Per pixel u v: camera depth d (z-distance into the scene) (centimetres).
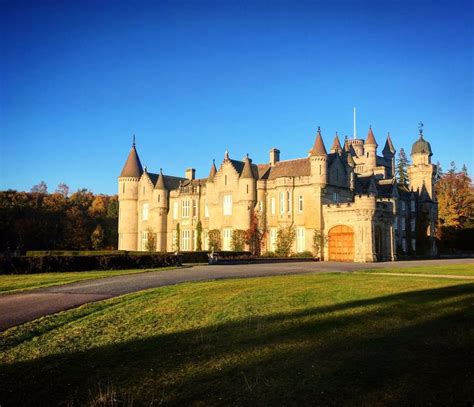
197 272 2969
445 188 8731
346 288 1978
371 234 4759
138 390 858
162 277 2577
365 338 1155
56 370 967
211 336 1198
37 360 1031
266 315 1427
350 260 4897
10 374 948
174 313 1487
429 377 889
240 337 1182
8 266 2852
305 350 1060
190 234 6362
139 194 7006
